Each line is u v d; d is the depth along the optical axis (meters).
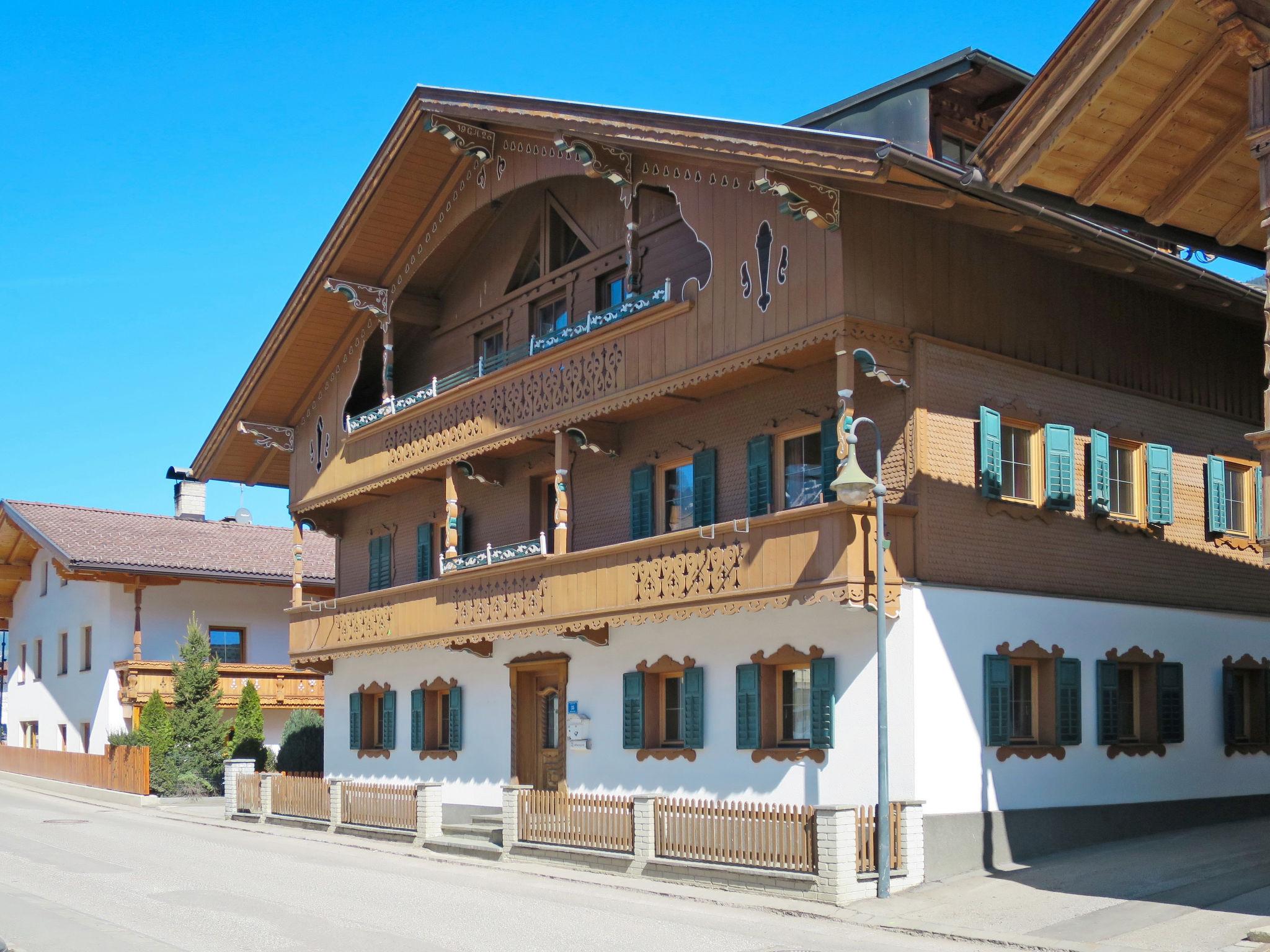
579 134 21.16
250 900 16.53
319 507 30.52
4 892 17.17
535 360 22.94
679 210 22.08
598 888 17.67
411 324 28.67
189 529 43.53
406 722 27.92
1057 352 19.77
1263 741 22.00
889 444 18.09
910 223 18.17
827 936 13.86
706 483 21.08
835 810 15.62
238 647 40.28
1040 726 18.89
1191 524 21.41
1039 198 14.52
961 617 17.83
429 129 24.14
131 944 13.39
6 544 45.19
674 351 20.12
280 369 29.89
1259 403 23.19
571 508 24.36
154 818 30.17
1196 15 12.58
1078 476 19.70
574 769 22.70
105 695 38.12
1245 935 12.71
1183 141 14.09
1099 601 19.67
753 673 19.30
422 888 17.69
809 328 17.72
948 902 15.35
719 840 17.23
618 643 22.05
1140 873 16.38
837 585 16.77
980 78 19.44
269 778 27.84
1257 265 16.16
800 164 16.77
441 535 28.06
